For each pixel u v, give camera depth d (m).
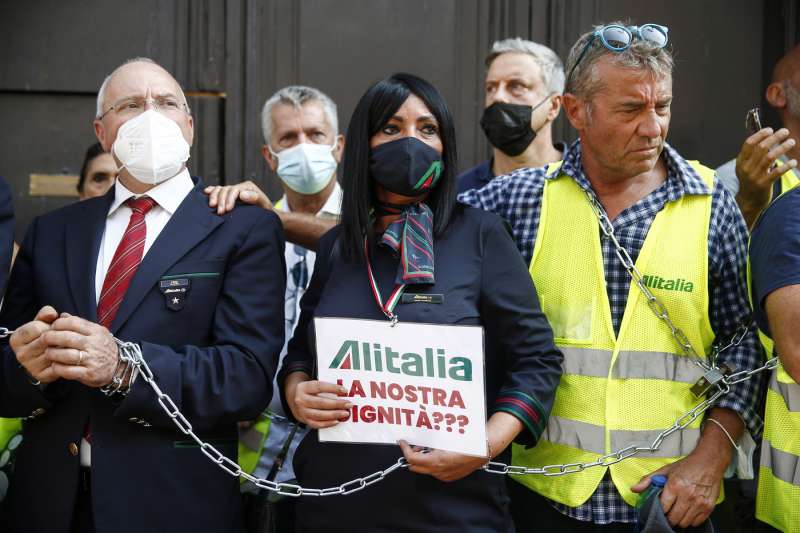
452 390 2.13
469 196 2.69
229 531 2.42
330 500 2.26
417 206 2.35
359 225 2.35
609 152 2.36
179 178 2.58
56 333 2.16
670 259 2.38
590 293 2.42
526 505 2.51
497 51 3.55
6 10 3.87
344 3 3.94
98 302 2.42
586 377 2.39
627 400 2.36
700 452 2.33
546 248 2.52
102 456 2.31
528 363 2.29
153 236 2.51
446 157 2.37
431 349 2.15
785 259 2.20
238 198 2.62
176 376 2.28
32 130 3.94
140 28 3.90
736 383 2.39
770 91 2.79
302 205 3.58
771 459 2.38
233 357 2.37
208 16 3.92
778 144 2.56
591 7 3.94
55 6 3.88
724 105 3.94
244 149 3.93
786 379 2.34
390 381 2.18
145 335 2.37
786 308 2.17
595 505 2.37
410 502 2.20
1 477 2.81
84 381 2.18
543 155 3.56
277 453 2.95
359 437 2.21
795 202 2.26
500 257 2.33
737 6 3.93
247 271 2.47
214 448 2.36
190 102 3.93
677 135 3.95
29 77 3.89
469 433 2.12
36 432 2.43
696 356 2.38
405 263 2.24
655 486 2.28
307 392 2.23
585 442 2.37
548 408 2.27
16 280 2.55
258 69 3.93
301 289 3.20
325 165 3.48
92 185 3.53
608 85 2.31
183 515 2.33
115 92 2.55
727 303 2.44
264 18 3.92
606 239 2.45
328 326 2.21
